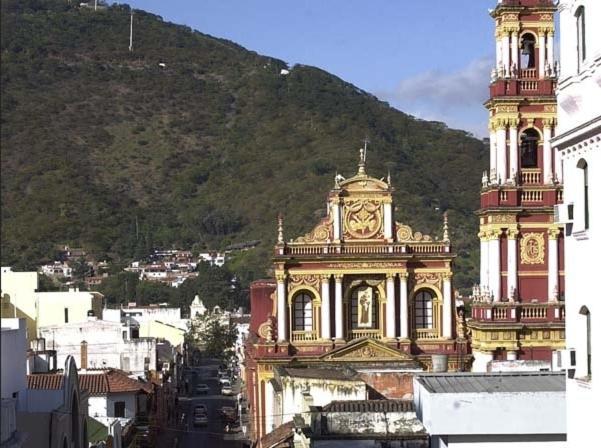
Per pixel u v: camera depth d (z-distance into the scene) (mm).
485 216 91625
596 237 36750
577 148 38094
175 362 160250
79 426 61125
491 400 46906
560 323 89625
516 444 46969
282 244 98125
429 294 99938
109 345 129375
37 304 145250
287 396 75250
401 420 52094
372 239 99375
